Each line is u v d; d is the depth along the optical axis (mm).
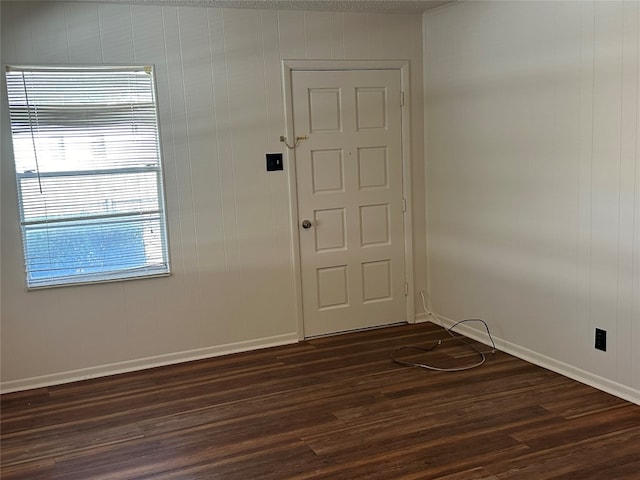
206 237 4348
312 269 4703
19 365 3967
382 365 4117
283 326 4652
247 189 4426
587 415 3215
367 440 3059
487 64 4172
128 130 4082
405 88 4809
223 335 4477
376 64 4695
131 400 3713
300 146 4555
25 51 3791
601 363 3510
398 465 2805
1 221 3846
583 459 2787
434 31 4680
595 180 3420
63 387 3982
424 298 5078
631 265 3254
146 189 4168
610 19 3238
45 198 3938
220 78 4266
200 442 3125
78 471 2891
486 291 4410
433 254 4980
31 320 3969
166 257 4262
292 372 4062
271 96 4422
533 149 3840
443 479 2672
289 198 4562
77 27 3889
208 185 4316
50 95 3883
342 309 4840
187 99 4195
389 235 4926
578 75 3465
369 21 4641
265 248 4531
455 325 4789
